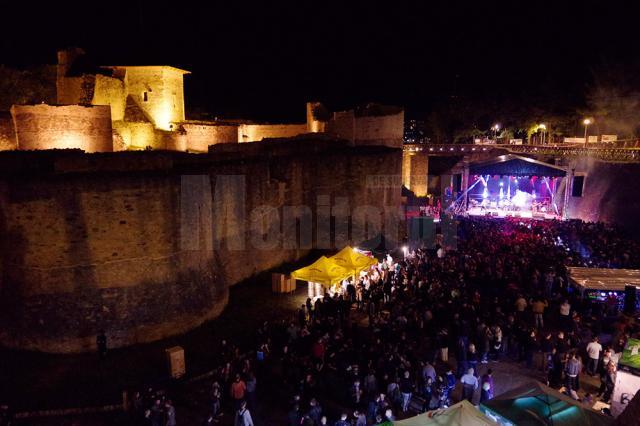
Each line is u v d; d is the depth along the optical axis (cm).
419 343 1842
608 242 2766
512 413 1163
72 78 3631
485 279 2267
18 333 1859
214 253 2345
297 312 2212
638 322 1758
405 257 2795
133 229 1927
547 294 2177
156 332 1950
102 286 1895
